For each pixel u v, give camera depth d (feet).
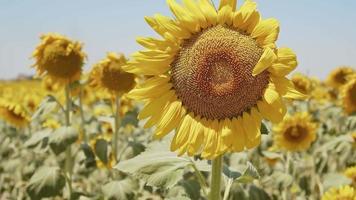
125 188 4.49
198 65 2.87
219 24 2.92
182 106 2.92
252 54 2.84
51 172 4.72
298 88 8.68
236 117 2.87
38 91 15.80
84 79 5.87
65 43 5.57
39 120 8.41
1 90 24.39
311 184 5.80
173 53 2.89
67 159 5.15
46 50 5.51
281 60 2.74
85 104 10.40
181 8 2.86
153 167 2.84
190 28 2.88
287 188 5.54
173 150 2.85
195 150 2.83
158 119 2.91
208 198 2.93
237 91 2.84
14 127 8.61
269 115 2.82
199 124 2.87
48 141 4.79
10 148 8.13
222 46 2.86
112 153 5.51
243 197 4.16
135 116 5.53
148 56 2.86
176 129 2.89
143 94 2.90
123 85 5.76
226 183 3.10
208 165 3.17
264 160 6.81
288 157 5.78
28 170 6.22
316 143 7.54
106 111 7.41
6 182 7.07
